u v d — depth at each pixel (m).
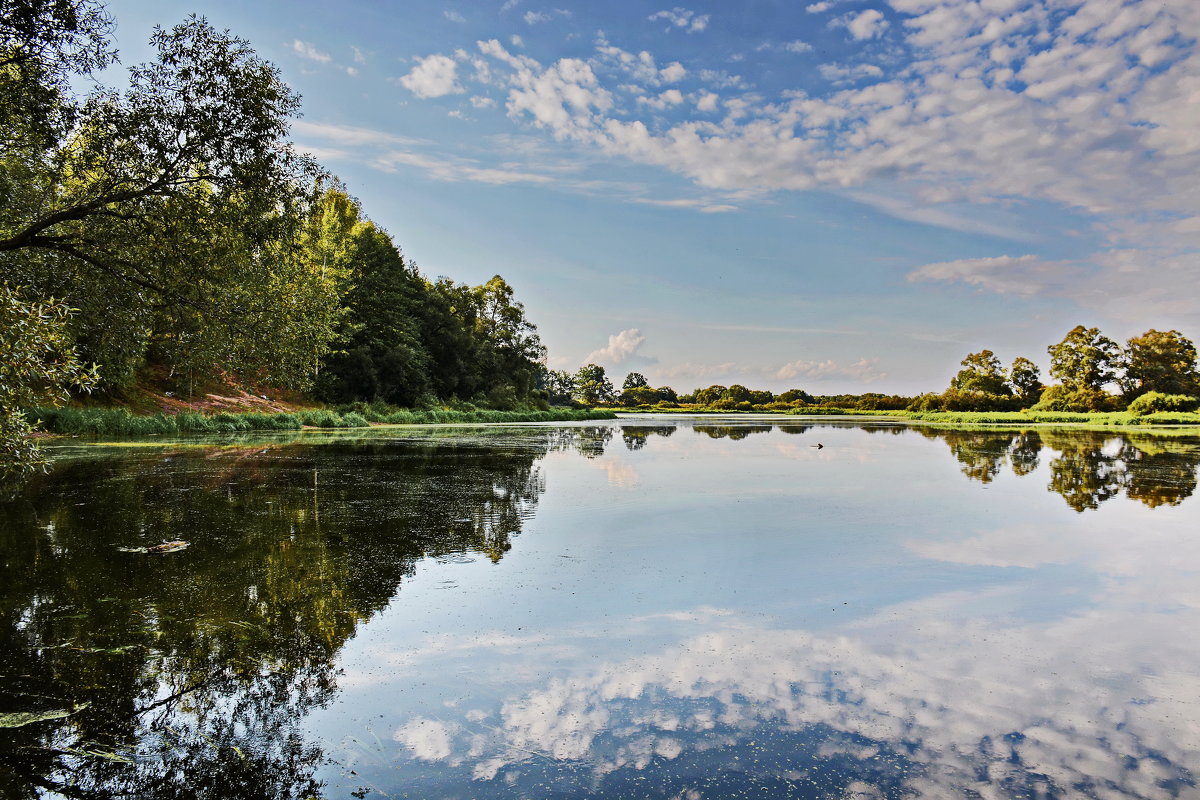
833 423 49.59
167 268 10.33
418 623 4.91
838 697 3.81
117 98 9.64
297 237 12.15
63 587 5.57
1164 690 3.95
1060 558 7.07
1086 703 3.78
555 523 8.60
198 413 27.88
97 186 9.70
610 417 64.88
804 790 2.89
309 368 12.28
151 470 13.28
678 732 3.39
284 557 6.66
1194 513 9.87
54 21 8.67
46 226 8.52
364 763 3.08
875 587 5.95
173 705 3.63
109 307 10.28
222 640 4.52
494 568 6.40
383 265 47.50
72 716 3.49
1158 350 69.50
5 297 6.53
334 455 17.25
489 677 4.02
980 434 33.16
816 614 5.22
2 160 10.23
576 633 4.76
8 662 4.12
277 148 10.25
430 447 20.77
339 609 5.18
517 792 2.85
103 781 2.94
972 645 4.62
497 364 65.44
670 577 6.18
